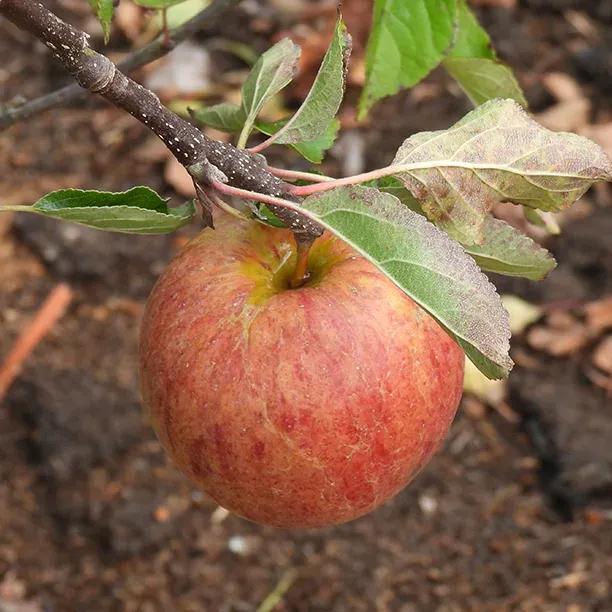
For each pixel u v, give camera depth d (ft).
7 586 2.72
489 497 2.93
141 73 3.99
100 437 2.94
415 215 1.51
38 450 2.94
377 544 2.82
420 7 1.86
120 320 3.32
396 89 1.90
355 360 1.60
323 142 1.73
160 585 2.75
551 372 3.20
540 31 4.19
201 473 1.65
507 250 1.65
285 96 3.88
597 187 3.66
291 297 1.62
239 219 1.69
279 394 1.59
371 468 1.62
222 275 1.64
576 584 2.75
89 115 3.93
